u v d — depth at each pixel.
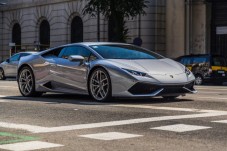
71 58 11.39
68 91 12.02
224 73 27.27
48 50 12.80
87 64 11.39
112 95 10.77
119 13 31.72
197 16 37.81
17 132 7.27
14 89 16.80
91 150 5.93
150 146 6.10
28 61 13.05
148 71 10.48
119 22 32.06
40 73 12.70
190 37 37.97
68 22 47.59
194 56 27.88
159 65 10.91
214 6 37.31
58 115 9.01
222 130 7.18
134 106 10.19
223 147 6.02
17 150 5.95
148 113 9.03
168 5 38.84
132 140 6.51
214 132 7.02
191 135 6.82
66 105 10.62
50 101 11.66
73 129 7.44
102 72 10.96
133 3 31.62
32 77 12.95
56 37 48.88
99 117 8.63
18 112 9.57
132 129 7.34
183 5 38.12
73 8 46.84
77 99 12.09
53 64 12.34
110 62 10.85
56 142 6.45
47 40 50.56
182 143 6.27
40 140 6.59
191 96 13.10
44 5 50.38
